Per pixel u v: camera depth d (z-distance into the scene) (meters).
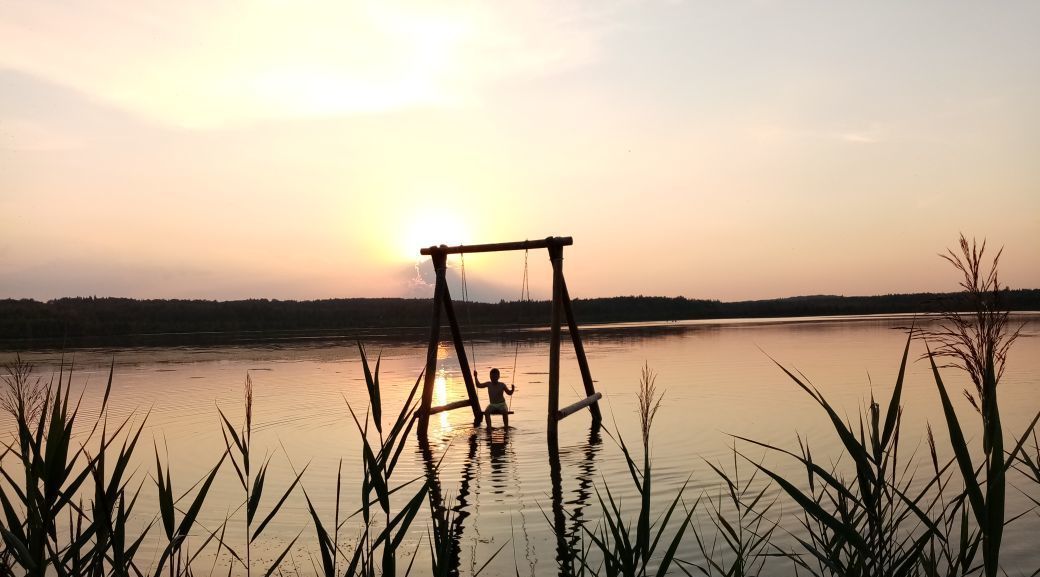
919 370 22.89
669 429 13.74
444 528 4.20
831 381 20.52
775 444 11.97
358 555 4.16
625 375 23.58
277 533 8.14
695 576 6.35
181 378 25.03
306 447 12.95
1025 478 8.99
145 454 12.61
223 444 13.30
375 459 4.19
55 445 3.95
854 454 3.64
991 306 2.88
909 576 3.97
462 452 12.50
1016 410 14.63
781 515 7.97
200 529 8.30
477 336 55.25
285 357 35.31
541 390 20.81
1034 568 6.19
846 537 3.71
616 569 4.02
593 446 12.64
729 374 23.05
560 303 14.21
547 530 7.88
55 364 31.80
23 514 8.29
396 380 23.92
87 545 7.12
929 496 8.38
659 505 8.61
